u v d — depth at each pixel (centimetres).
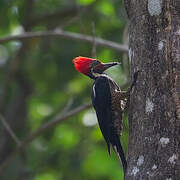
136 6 761
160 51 714
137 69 739
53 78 1603
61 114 1233
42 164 1498
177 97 685
